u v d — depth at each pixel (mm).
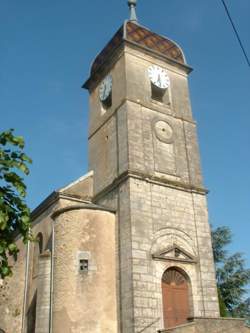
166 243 22156
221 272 38406
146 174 23188
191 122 27750
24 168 8250
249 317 36438
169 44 29938
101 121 28125
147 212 22266
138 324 19172
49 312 20594
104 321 19844
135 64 27422
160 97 29422
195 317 18281
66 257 21062
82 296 20016
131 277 20094
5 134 8305
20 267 27781
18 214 8180
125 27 28250
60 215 22391
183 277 22109
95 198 25500
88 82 31203
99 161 26828
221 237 40031
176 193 23953
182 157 25828
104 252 21469
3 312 27594
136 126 24891
